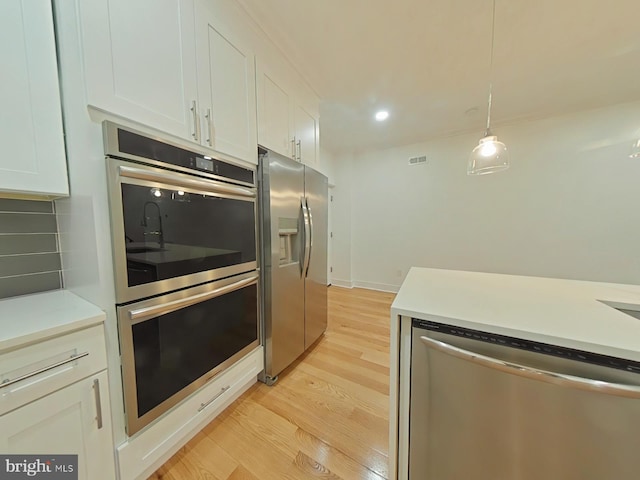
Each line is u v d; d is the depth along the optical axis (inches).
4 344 26.4
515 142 125.0
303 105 85.4
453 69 79.7
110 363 36.3
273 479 43.2
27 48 32.6
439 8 56.9
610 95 97.7
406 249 157.5
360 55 72.8
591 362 27.1
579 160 113.7
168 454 46.8
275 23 61.1
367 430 53.8
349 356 84.9
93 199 34.4
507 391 30.1
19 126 32.6
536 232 124.0
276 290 69.3
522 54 72.6
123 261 36.6
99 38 34.1
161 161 41.2
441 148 143.9
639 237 105.6
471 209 138.3
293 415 58.0
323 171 164.6
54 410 30.5
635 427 25.5
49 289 46.6
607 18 59.5
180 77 44.6
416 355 36.0
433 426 35.0
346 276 176.2
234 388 59.6
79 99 34.1
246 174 61.1
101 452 35.0
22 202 44.1
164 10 41.9
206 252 50.8
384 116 114.5
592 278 114.0
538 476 29.4
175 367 45.2
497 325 30.6
